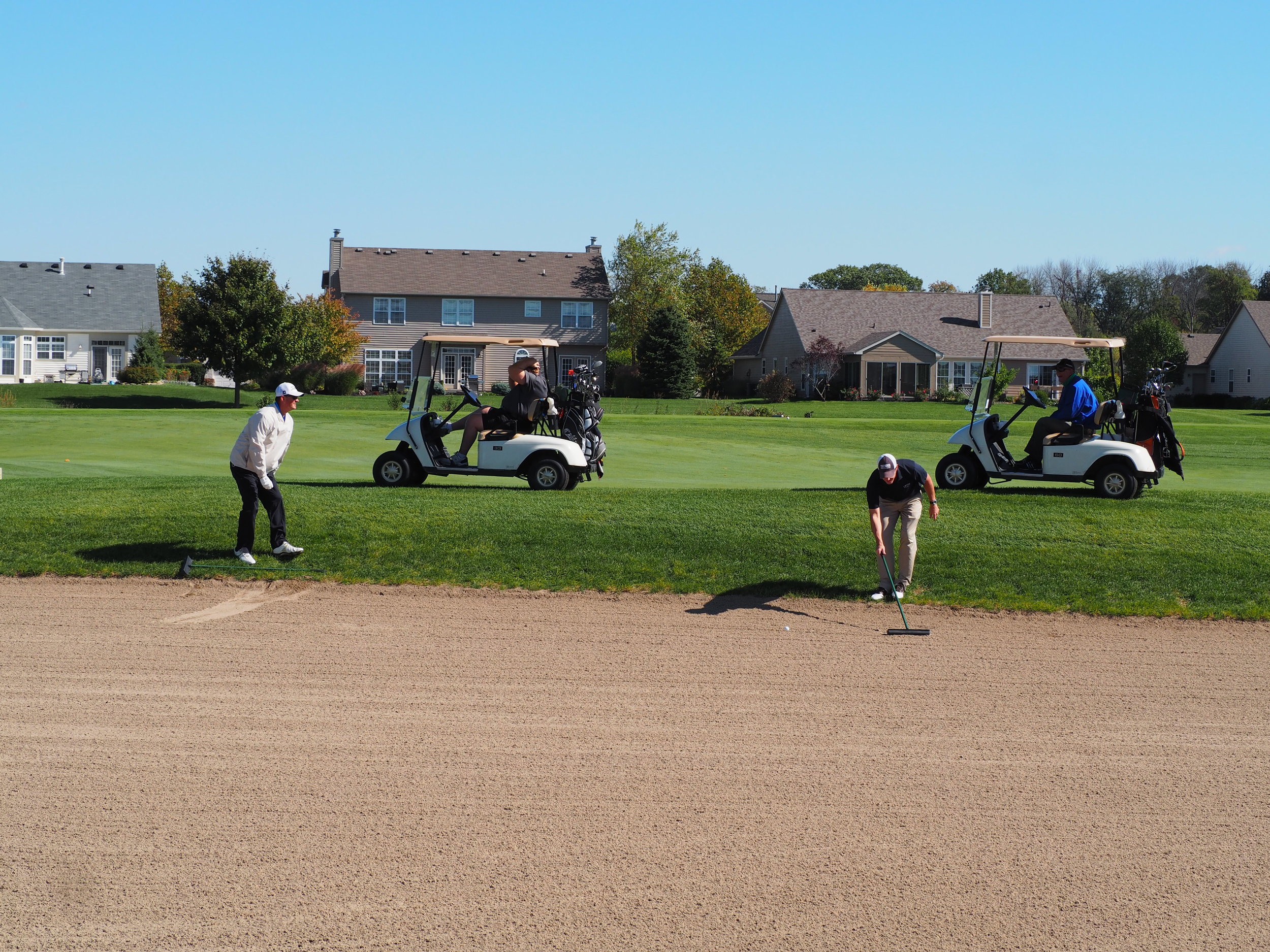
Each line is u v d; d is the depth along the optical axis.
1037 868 4.95
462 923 4.38
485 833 5.13
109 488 13.09
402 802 5.43
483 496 13.02
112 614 8.78
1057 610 9.60
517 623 8.82
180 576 9.94
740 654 8.16
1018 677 7.78
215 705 6.75
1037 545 11.22
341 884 4.64
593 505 12.50
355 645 8.13
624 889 4.67
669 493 13.77
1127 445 14.03
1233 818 5.50
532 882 4.70
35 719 6.43
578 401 14.68
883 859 4.99
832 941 4.33
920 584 10.14
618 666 7.77
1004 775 5.98
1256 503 13.79
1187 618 9.48
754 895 4.65
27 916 4.35
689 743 6.34
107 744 6.08
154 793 5.45
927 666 7.98
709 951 4.23
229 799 5.41
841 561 10.68
